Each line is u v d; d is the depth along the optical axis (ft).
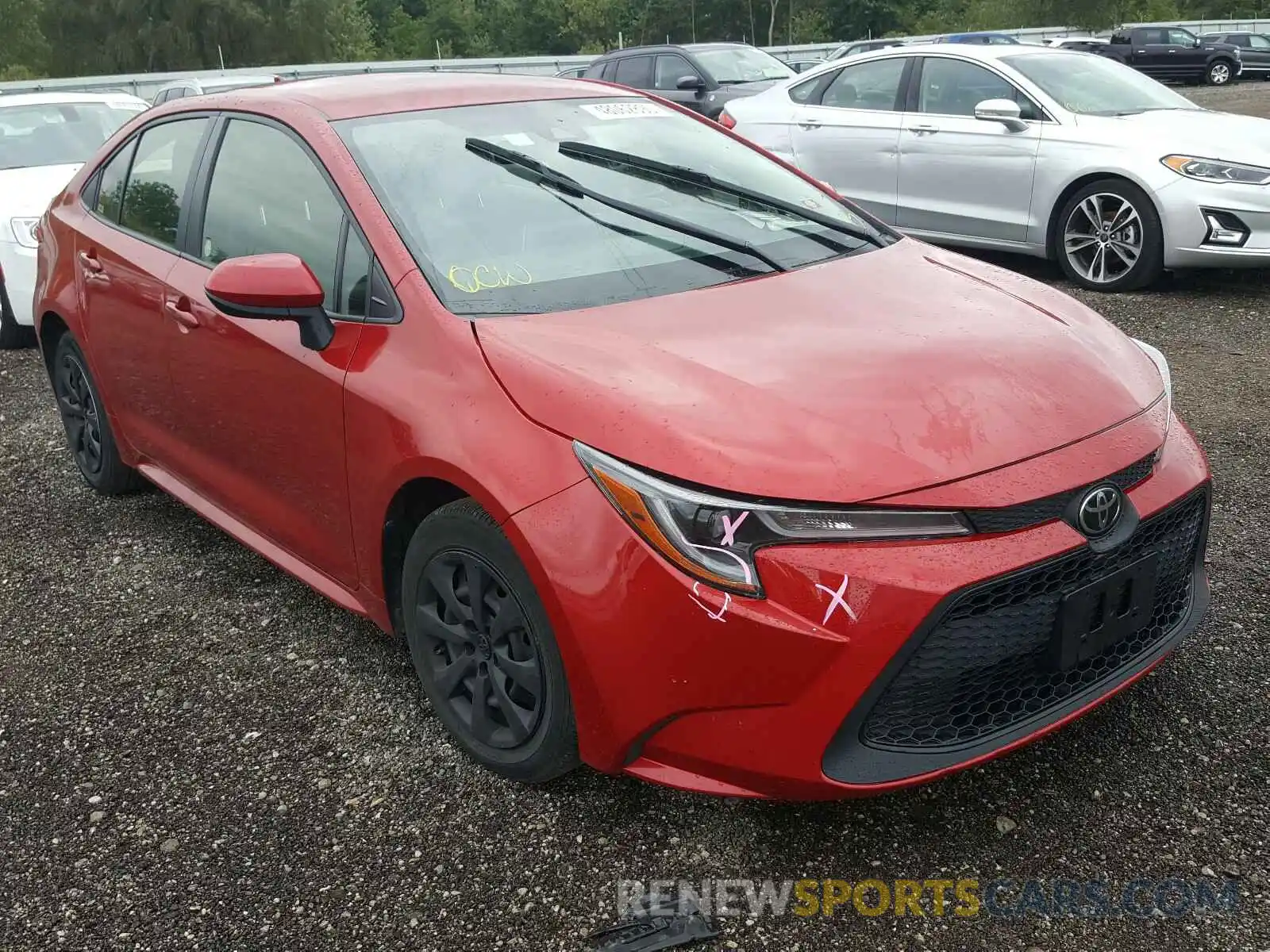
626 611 6.89
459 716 8.68
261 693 10.00
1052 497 6.91
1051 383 7.70
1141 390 8.14
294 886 7.62
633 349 7.83
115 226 12.87
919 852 7.55
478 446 7.64
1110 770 8.21
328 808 8.39
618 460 6.98
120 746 9.35
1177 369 17.38
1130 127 22.15
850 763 6.78
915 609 6.52
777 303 8.69
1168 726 8.67
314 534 9.94
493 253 9.06
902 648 6.56
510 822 8.09
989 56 24.38
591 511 7.04
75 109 27.09
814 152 27.02
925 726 6.95
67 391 14.75
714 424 7.00
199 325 10.68
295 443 9.63
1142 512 7.36
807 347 7.89
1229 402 15.74
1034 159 22.95
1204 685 9.14
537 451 7.37
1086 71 24.41
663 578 6.76
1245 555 11.29
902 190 25.54
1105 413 7.60
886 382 7.43
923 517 6.68
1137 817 7.73
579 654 7.14
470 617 8.29
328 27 175.73
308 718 9.57
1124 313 20.81
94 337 13.02
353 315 9.07
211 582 12.21
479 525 7.74
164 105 12.94
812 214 10.82
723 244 9.76
